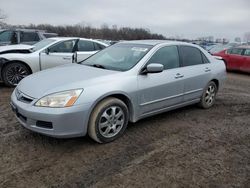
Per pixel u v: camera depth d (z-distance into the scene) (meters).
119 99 4.03
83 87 3.62
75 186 2.91
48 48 7.71
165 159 3.54
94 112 3.70
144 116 4.45
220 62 6.14
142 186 2.95
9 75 7.27
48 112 3.40
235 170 3.35
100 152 3.66
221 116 5.42
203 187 2.97
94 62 4.86
